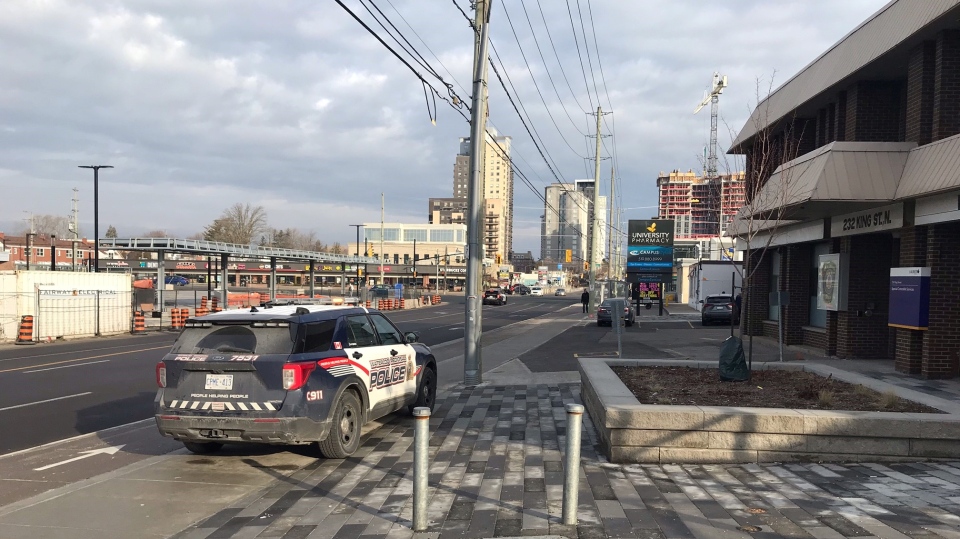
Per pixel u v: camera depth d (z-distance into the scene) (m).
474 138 13.31
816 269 18.94
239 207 96.12
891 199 12.68
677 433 6.81
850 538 4.56
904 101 14.85
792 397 8.05
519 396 11.48
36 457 7.87
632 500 5.57
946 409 7.02
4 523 5.36
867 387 8.45
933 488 5.71
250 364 6.76
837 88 15.85
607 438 7.08
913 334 12.56
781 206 11.83
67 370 16.05
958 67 12.02
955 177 10.79
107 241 35.62
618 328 13.29
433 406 10.27
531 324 35.97
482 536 4.80
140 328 29.47
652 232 42.81
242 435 6.73
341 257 58.12
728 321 32.78
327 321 7.62
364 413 7.88
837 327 16.19
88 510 5.68
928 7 11.93
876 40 13.84
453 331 31.16
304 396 6.78
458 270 118.56
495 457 7.21
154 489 6.30
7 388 13.19
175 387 6.93
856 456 6.62
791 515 5.09
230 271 84.00
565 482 5.00
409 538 4.82
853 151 13.20
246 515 5.50
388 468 6.91
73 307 26.44
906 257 12.88
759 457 6.74
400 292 61.81
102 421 10.01
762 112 19.78
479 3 13.41
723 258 58.75
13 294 24.56
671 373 10.17
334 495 6.01
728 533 4.75
